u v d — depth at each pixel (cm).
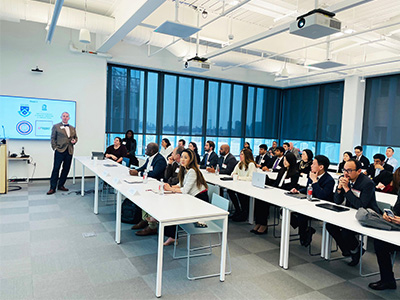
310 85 988
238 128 998
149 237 371
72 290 240
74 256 304
